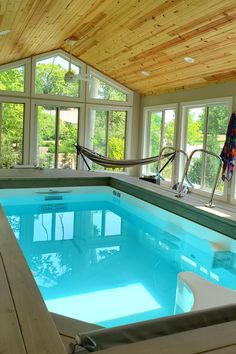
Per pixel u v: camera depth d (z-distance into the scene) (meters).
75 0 5.27
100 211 5.63
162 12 5.36
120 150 10.06
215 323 1.35
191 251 3.93
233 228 3.37
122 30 6.45
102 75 9.54
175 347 1.18
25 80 8.99
